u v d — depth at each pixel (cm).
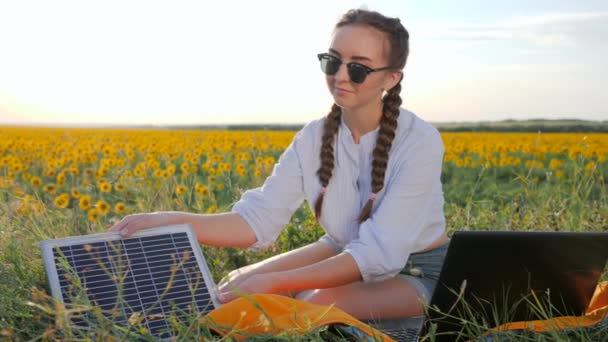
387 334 284
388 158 313
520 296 264
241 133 3466
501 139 2856
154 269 261
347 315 253
